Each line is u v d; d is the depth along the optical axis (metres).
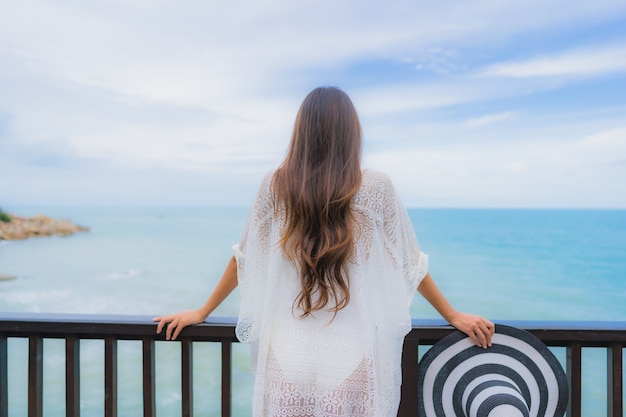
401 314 1.41
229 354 1.65
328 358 1.30
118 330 1.66
